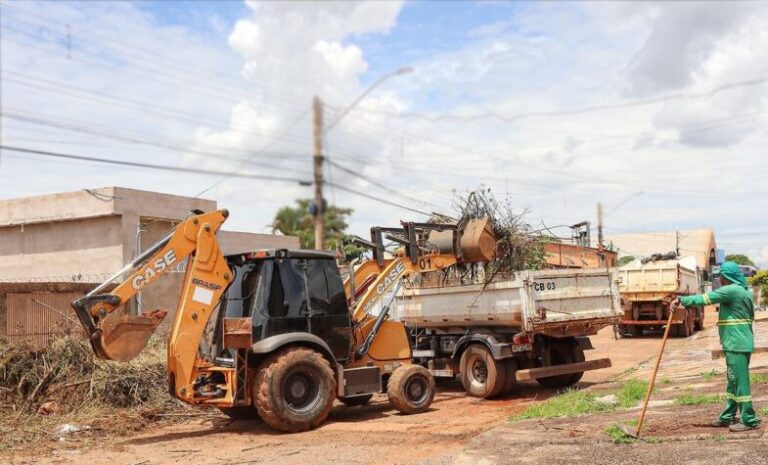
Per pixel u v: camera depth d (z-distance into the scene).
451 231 12.79
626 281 25.12
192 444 9.31
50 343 12.23
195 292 10.02
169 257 9.89
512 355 12.68
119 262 20.55
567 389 12.88
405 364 11.86
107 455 8.67
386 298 12.43
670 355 17.58
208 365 10.36
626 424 8.10
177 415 11.21
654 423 8.09
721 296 7.49
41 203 21.72
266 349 9.87
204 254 10.14
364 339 11.59
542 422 8.98
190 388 9.85
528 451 7.35
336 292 11.06
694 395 9.87
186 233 10.07
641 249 52.34
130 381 11.70
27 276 22.23
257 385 9.88
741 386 7.44
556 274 12.82
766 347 14.52
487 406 12.05
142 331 9.55
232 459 8.34
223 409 11.16
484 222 12.74
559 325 12.70
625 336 25.95
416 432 9.51
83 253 21.22
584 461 6.72
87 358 11.88
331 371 10.36
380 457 8.11
